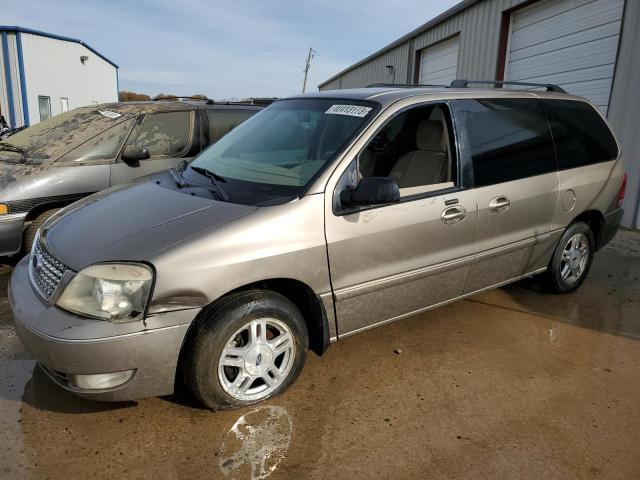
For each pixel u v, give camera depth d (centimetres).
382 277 307
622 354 355
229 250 251
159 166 537
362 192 276
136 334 234
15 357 332
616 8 728
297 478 233
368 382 312
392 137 326
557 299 450
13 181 456
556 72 867
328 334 297
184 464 239
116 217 280
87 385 239
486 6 1041
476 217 345
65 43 2550
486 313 418
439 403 292
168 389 250
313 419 274
